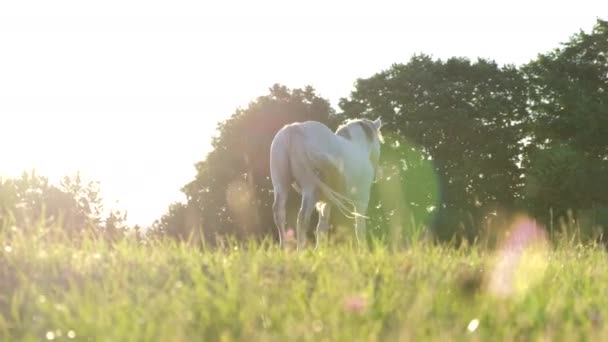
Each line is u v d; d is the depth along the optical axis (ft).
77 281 26.78
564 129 190.70
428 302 22.66
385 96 193.47
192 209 176.14
